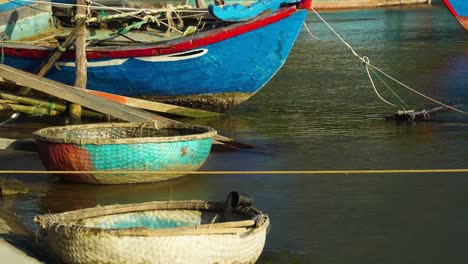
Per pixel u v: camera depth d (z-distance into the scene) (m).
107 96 23.17
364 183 16.84
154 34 27.14
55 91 21.66
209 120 24.44
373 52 40.81
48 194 16.00
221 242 10.94
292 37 23.88
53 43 26.61
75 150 16.23
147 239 10.75
